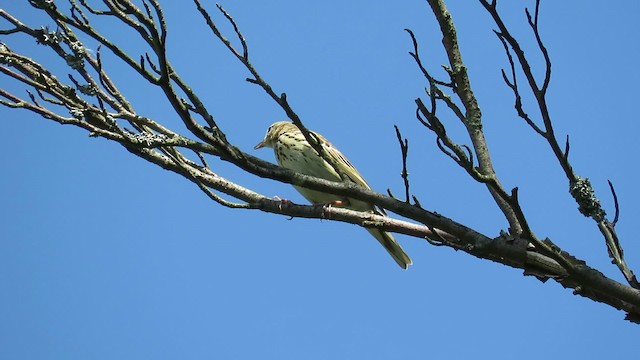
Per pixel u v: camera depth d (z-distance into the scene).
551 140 9.59
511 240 10.11
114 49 8.84
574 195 9.96
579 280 9.73
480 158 10.55
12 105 9.14
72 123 9.27
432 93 9.25
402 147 9.72
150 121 9.95
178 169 10.52
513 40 9.10
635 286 10.02
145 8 8.75
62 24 9.41
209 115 9.50
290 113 9.82
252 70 9.61
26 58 9.49
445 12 10.89
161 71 8.91
